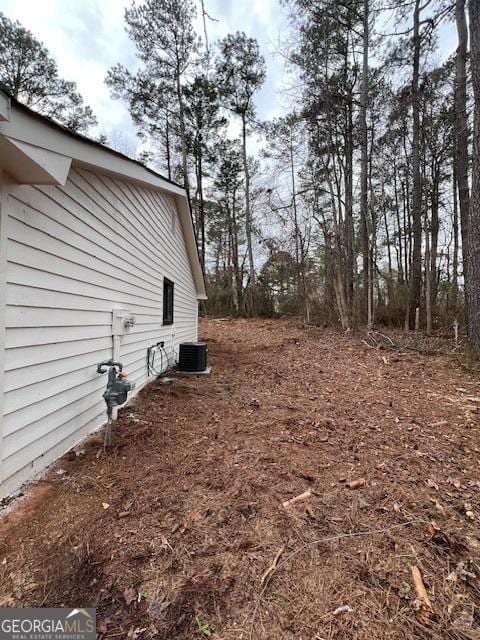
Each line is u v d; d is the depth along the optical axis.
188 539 1.70
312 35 9.84
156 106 14.15
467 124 7.30
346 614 1.30
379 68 10.24
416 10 8.45
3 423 2.01
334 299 11.18
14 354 2.10
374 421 3.36
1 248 1.98
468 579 1.46
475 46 5.35
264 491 2.11
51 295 2.52
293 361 6.41
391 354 6.35
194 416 3.59
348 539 1.70
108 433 2.84
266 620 1.28
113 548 1.65
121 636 1.23
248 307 16.86
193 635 1.23
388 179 12.00
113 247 3.71
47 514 1.92
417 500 2.03
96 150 2.80
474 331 5.61
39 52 10.77
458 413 3.52
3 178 2.00
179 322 7.51
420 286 9.67
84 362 3.05
